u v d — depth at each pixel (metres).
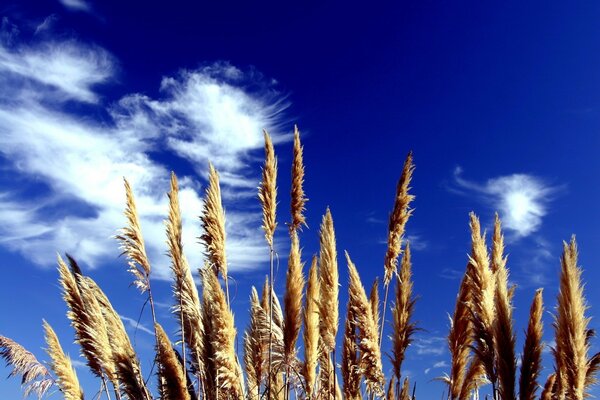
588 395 1.38
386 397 1.75
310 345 1.81
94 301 1.93
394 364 1.78
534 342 1.39
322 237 1.76
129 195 1.88
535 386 1.38
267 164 1.96
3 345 2.05
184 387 1.71
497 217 1.78
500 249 1.75
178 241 1.92
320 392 1.86
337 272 1.75
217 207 1.89
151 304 1.84
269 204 1.94
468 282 1.57
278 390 1.86
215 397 1.77
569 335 1.29
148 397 1.76
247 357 1.96
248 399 1.81
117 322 1.82
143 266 1.86
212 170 1.91
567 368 1.29
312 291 1.84
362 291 1.69
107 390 1.93
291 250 1.83
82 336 1.97
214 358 1.76
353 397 1.82
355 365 1.79
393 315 1.81
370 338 1.67
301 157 1.95
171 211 1.93
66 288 1.98
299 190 1.93
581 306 1.31
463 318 1.69
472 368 1.70
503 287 1.42
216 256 1.87
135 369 1.76
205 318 1.83
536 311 1.40
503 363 1.38
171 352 1.73
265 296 2.09
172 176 1.95
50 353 2.00
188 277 1.93
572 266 1.31
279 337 1.89
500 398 1.39
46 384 2.04
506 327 1.38
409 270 1.82
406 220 1.96
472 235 1.55
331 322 1.73
